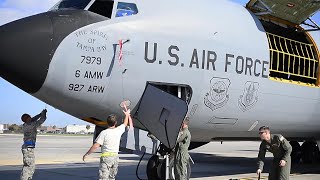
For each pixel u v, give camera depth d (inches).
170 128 311.9
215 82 350.6
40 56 274.7
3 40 271.3
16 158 690.2
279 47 421.4
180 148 342.3
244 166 607.5
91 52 291.9
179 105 304.8
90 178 438.6
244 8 415.2
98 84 297.9
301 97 430.6
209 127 374.0
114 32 304.0
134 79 311.1
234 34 370.3
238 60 365.7
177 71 328.8
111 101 309.7
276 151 279.4
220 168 573.6
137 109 323.3
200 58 340.5
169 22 332.5
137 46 311.1
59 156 760.3
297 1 396.5
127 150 321.4
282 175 276.4
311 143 640.4
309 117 452.4
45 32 279.3
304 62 442.6
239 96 369.4
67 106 304.7
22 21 283.3
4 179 416.8
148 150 331.6
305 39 469.7
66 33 285.4
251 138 442.9
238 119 382.3
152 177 352.2
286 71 438.6
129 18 317.1
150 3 335.0
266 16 424.5
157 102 317.1
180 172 343.3
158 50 319.9
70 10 306.0
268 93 394.9
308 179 463.8
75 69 286.5
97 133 350.3
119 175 472.4
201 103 347.3
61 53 281.1
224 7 386.9
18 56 270.1
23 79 277.1
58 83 283.6
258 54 384.2
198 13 356.2
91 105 305.7
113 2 315.9
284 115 421.4
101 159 286.0
